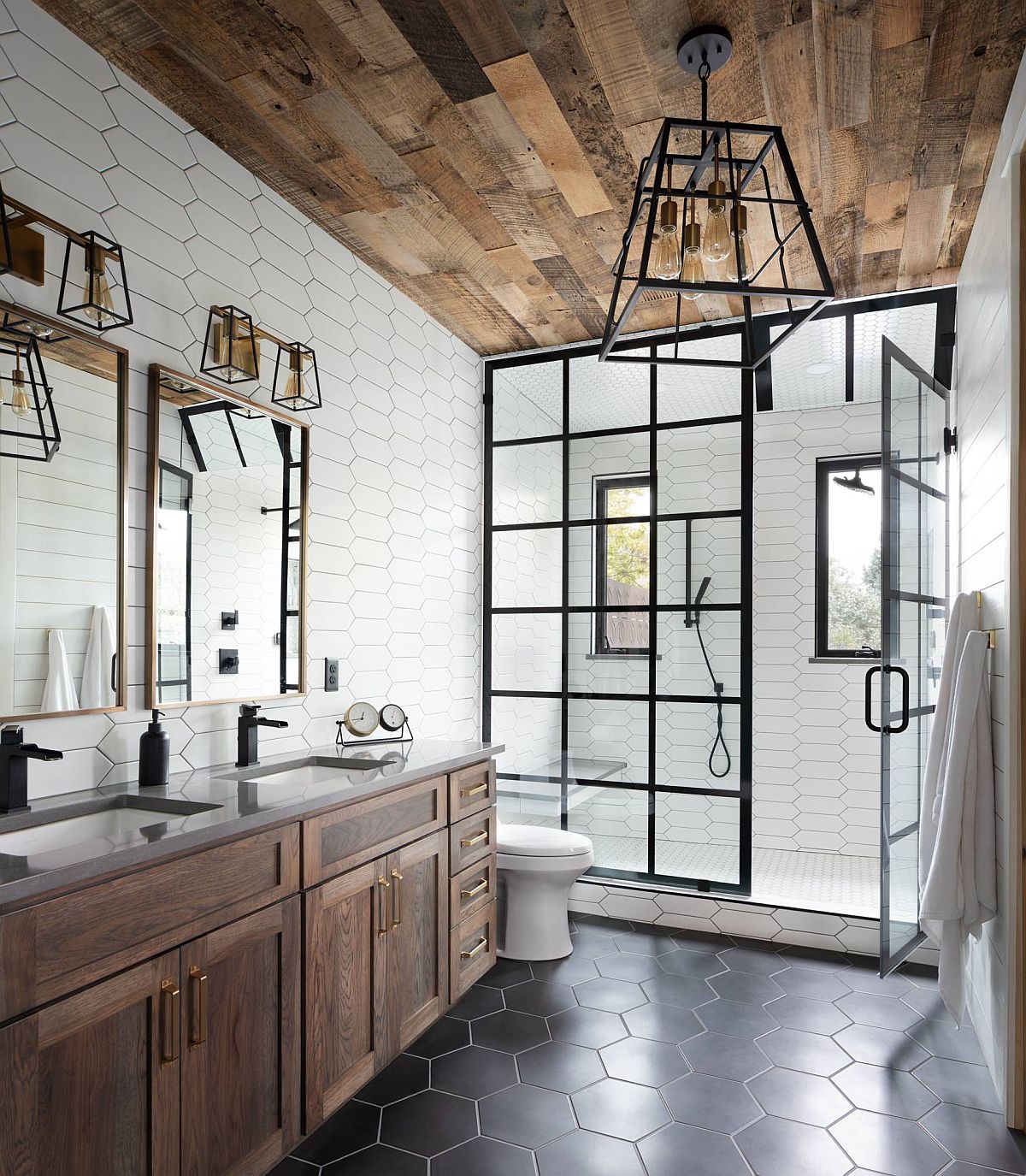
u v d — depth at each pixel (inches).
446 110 84.7
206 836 62.3
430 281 125.3
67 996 51.8
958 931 92.7
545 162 94.0
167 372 82.7
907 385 116.0
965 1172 72.1
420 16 71.2
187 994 61.4
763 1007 105.2
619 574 146.9
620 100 82.7
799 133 87.4
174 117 85.9
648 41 74.0
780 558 177.2
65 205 73.2
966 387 115.0
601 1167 72.0
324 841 78.1
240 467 93.4
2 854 54.1
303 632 102.7
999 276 88.7
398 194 101.3
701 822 138.9
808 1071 89.2
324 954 77.7
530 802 151.3
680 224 100.0
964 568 116.6
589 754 147.5
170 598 83.1
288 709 101.6
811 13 70.0
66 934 51.7
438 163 94.7
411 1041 93.8
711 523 140.7
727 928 132.4
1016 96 78.4
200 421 87.7
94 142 76.2
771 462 177.9
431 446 138.0
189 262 87.4
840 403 172.1
